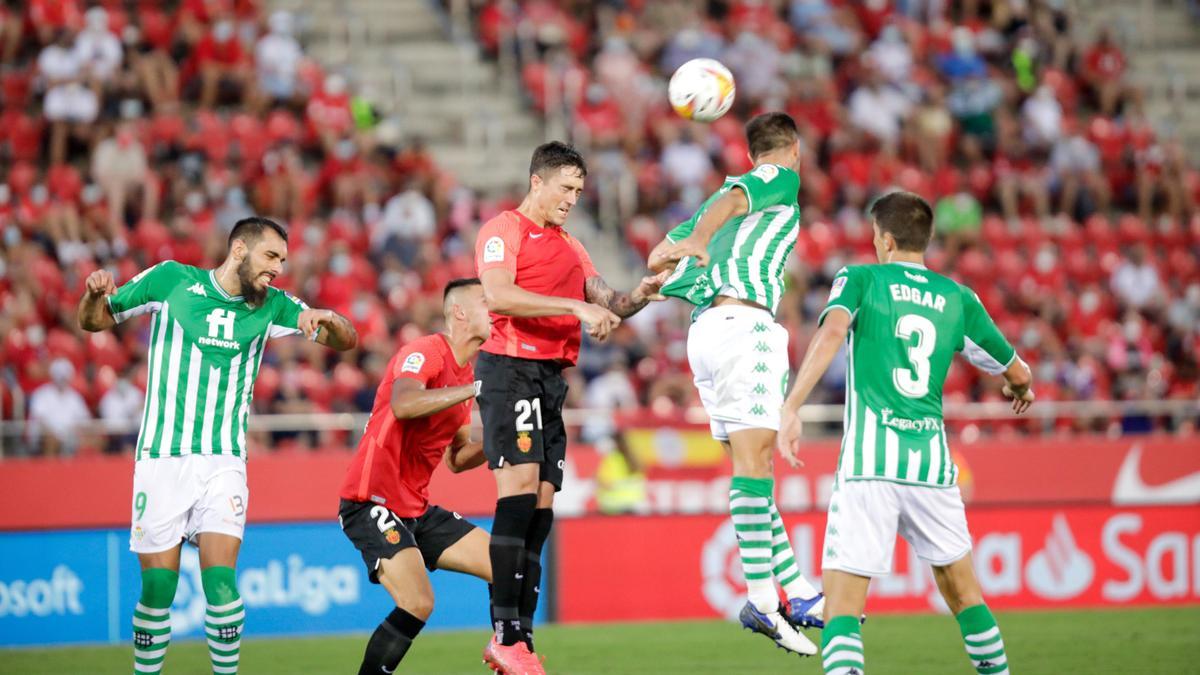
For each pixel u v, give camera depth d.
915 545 22.67
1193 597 45.69
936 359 22.28
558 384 25.30
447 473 41.69
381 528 25.83
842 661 21.53
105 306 24.81
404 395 25.17
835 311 21.81
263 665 34.00
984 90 70.00
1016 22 75.88
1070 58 75.50
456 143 66.44
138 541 24.69
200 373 24.78
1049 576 44.88
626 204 62.25
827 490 44.06
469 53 70.00
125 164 56.03
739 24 71.06
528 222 24.88
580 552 42.91
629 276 60.28
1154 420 50.81
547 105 67.12
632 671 32.22
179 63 62.19
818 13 72.31
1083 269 63.81
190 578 39.69
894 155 67.19
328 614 40.94
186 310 24.77
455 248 57.78
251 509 40.62
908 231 22.98
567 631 40.22
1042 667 31.61
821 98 68.44
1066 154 68.81
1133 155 70.69
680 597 43.38
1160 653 33.81
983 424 49.72
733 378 24.00
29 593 39.03
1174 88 77.88
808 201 63.66
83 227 54.78
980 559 44.50
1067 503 45.25
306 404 47.31
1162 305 62.34
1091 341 58.44
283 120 60.75
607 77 65.94
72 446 43.03
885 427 22.00
